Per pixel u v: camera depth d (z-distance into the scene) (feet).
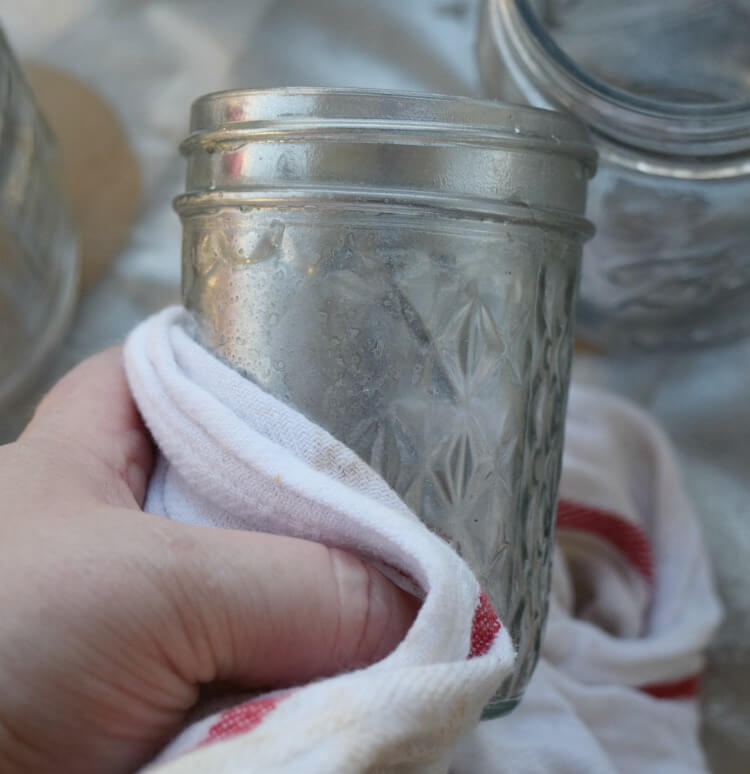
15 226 1.19
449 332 0.89
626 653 1.20
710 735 1.28
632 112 1.06
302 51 1.30
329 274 0.88
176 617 0.83
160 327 0.93
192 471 0.88
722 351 1.35
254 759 0.79
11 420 1.28
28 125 1.21
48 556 0.84
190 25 1.30
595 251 1.21
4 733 0.82
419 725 0.80
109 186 1.32
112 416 0.95
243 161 0.88
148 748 0.85
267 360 0.89
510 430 0.92
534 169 0.89
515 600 0.93
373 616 0.86
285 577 0.85
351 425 0.89
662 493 1.28
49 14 1.31
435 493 0.90
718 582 1.31
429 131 0.86
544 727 1.11
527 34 1.07
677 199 1.13
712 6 1.13
